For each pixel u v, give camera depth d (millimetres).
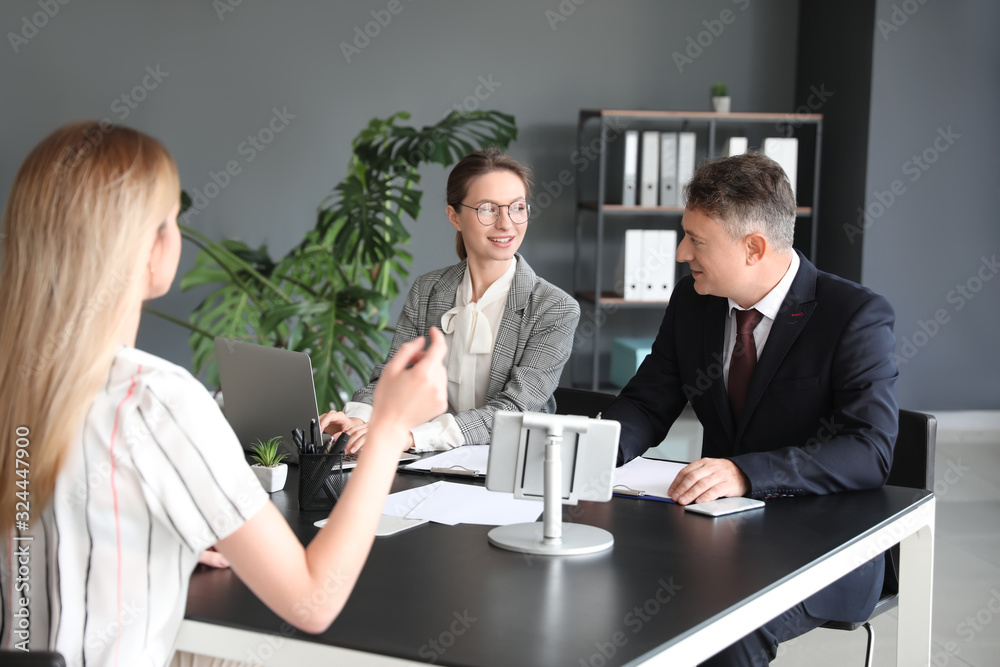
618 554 1315
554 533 1326
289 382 1788
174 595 961
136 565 932
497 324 2297
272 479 1680
